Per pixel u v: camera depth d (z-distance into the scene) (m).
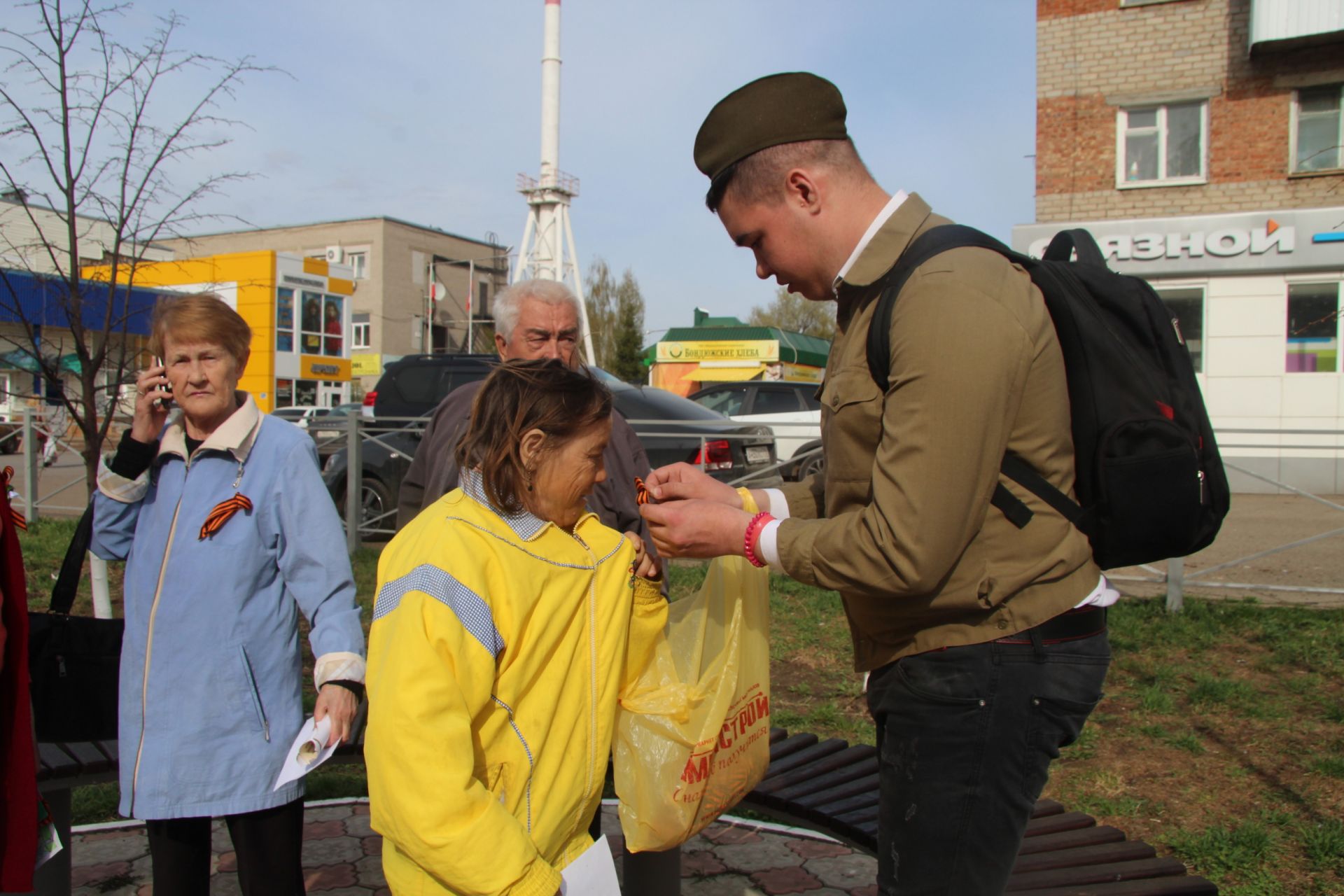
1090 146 14.83
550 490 1.65
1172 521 1.51
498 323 2.82
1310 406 13.73
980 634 1.56
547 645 1.61
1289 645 5.35
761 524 1.67
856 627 1.78
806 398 12.66
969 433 1.43
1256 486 13.83
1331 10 12.98
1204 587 6.91
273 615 2.13
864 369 1.62
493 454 1.61
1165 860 2.22
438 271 51.34
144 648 2.07
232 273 34.69
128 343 5.69
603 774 1.72
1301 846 3.30
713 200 1.80
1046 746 1.58
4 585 1.84
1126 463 1.50
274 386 34.84
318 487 2.19
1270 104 13.92
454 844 1.36
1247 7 13.95
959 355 1.43
